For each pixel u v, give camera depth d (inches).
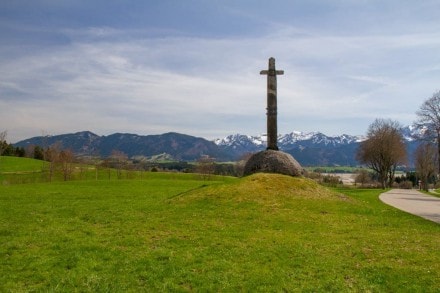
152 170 5856.3
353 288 573.9
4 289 546.9
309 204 1251.8
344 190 3235.7
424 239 870.4
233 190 1354.6
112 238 828.0
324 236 892.0
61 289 549.6
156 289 557.6
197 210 1178.0
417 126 3449.8
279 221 1054.4
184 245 779.4
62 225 966.4
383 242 837.2
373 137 4136.3
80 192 1818.4
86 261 661.9
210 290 556.7
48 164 4485.7
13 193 1732.3
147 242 799.7
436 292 560.4
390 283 591.8
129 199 1515.7
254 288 568.1
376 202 1681.8
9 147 6328.7
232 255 714.2
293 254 728.3
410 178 6304.1
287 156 1605.6
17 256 689.6
